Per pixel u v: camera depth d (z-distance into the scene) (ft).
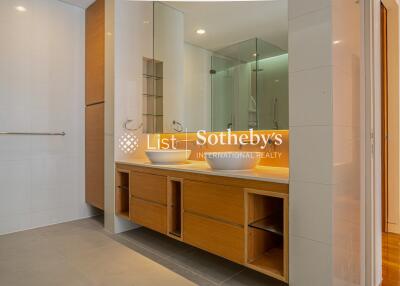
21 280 6.46
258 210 6.20
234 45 8.57
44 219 10.45
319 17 4.89
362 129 6.03
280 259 6.09
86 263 7.41
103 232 9.89
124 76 10.00
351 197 5.49
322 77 4.86
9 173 9.57
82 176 11.50
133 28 10.25
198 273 6.92
